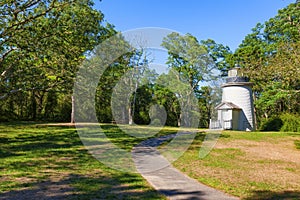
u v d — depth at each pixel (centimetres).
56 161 839
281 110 3134
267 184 626
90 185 579
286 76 1692
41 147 1131
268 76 2105
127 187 575
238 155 1044
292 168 827
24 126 2261
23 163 798
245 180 661
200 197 521
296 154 1115
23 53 1216
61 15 1228
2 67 1324
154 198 504
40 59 1266
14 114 3111
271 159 978
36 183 587
